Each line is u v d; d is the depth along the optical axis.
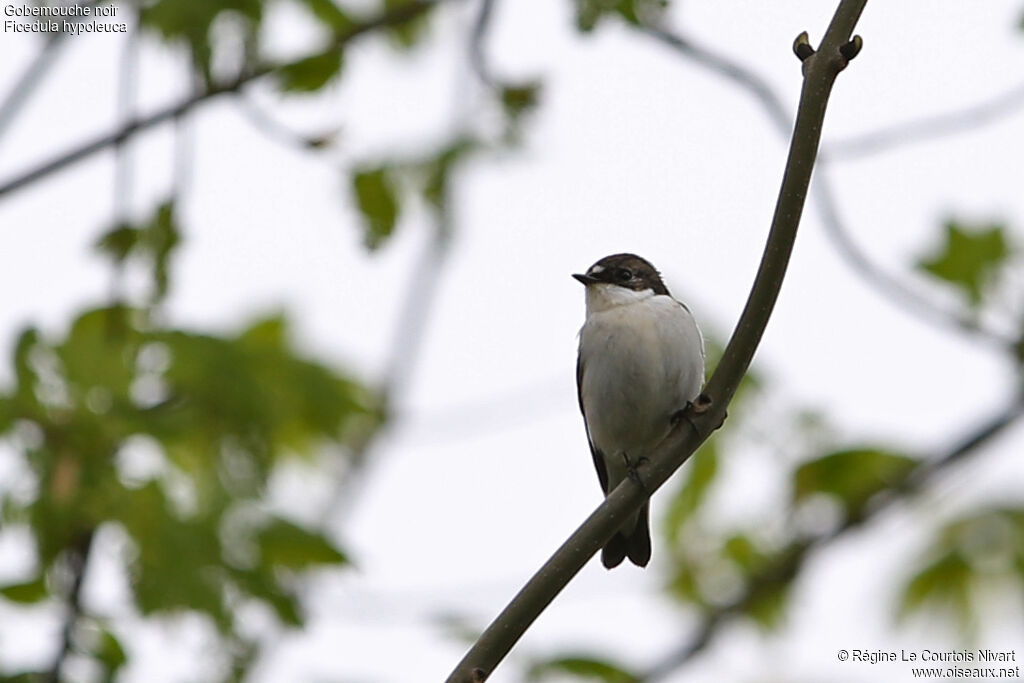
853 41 6.72
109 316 10.75
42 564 9.84
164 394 10.80
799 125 6.80
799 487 12.98
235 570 9.98
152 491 10.02
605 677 11.01
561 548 6.79
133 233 10.66
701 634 13.43
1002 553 12.55
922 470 12.88
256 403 10.72
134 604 9.85
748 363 7.10
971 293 12.53
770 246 6.97
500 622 6.65
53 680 9.80
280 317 13.05
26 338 10.30
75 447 9.97
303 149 10.77
